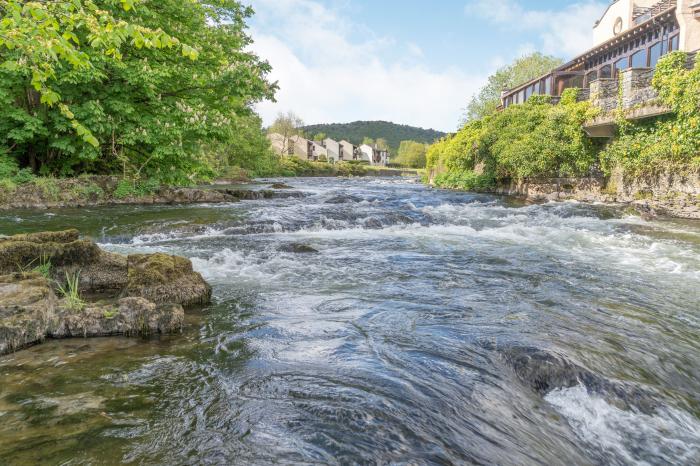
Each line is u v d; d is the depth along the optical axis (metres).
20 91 14.03
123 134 14.86
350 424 2.47
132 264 5.23
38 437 2.25
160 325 3.97
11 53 11.16
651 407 3.11
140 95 15.45
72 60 3.90
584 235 10.74
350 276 6.40
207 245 8.58
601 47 27.56
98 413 2.52
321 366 3.27
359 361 3.37
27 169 14.04
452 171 30.97
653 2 27.34
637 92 17.02
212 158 37.19
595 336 4.23
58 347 3.58
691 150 14.70
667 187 15.85
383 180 47.78
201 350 3.56
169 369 3.18
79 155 14.20
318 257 7.76
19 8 3.60
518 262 7.68
